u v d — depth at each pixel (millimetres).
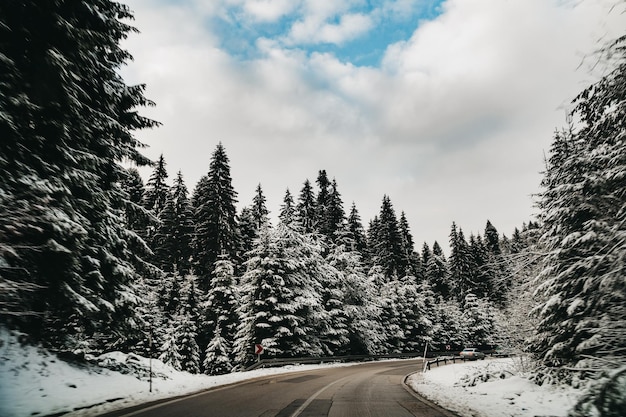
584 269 10664
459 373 22797
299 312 32875
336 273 39750
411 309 54156
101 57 13586
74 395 9648
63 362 11883
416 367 31547
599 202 8555
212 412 8586
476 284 66688
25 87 9758
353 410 9344
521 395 12219
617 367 7348
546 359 13102
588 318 8328
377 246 66250
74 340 13719
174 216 46812
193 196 54188
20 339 11102
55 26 10000
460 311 66062
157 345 31031
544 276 12594
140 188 41906
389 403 10672
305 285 33938
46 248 9672
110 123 13430
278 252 32750
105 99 13578
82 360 13273
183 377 16719
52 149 10953
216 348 31781
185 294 34938
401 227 78812
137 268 14953
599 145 10641
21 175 9266
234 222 45312
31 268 10086
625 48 6555
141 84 15344
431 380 20125
